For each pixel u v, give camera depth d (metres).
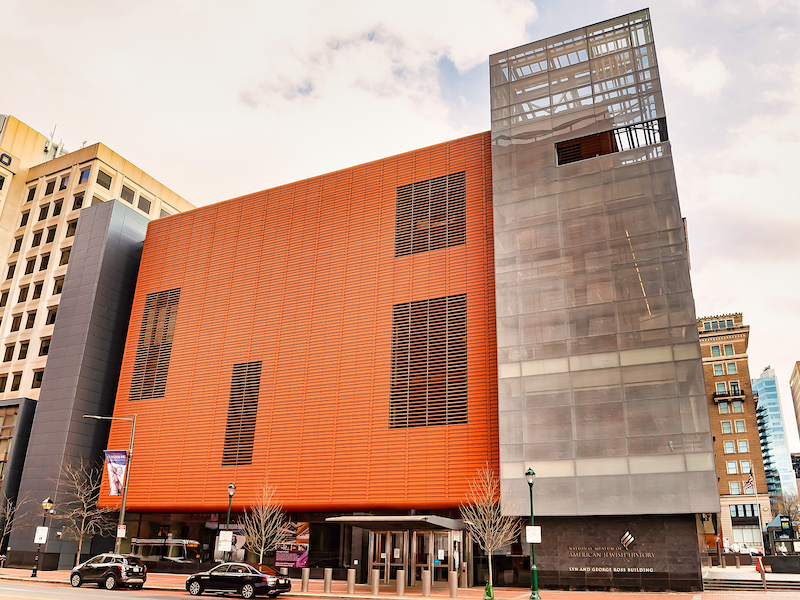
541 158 40.38
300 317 45.78
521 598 26.81
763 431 169.12
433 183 44.47
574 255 37.19
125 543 47.69
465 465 36.53
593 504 31.92
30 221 69.38
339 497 39.38
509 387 36.00
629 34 41.09
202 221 54.19
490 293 39.62
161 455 47.31
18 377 60.38
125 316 56.75
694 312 33.34
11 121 73.38
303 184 50.09
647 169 37.06
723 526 85.25
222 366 47.69
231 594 28.98
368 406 40.66
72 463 49.62
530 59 43.72
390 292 42.97
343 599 27.66
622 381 33.56
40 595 25.06
